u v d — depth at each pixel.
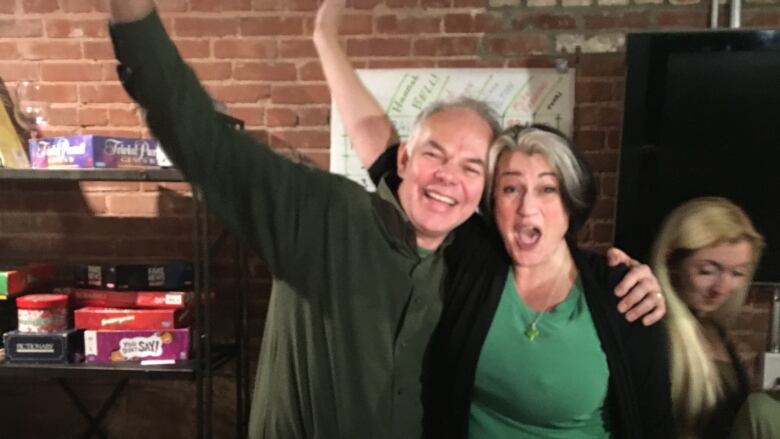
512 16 2.28
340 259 1.29
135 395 2.49
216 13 2.36
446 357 1.31
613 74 2.26
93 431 2.47
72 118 2.43
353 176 2.35
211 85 2.38
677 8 2.23
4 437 2.50
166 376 2.04
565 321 1.30
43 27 2.41
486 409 1.33
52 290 2.25
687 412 1.65
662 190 2.09
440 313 1.35
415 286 1.33
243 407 2.44
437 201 1.31
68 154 2.12
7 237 2.49
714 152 2.05
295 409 1.34
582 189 1.33
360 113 1.67
